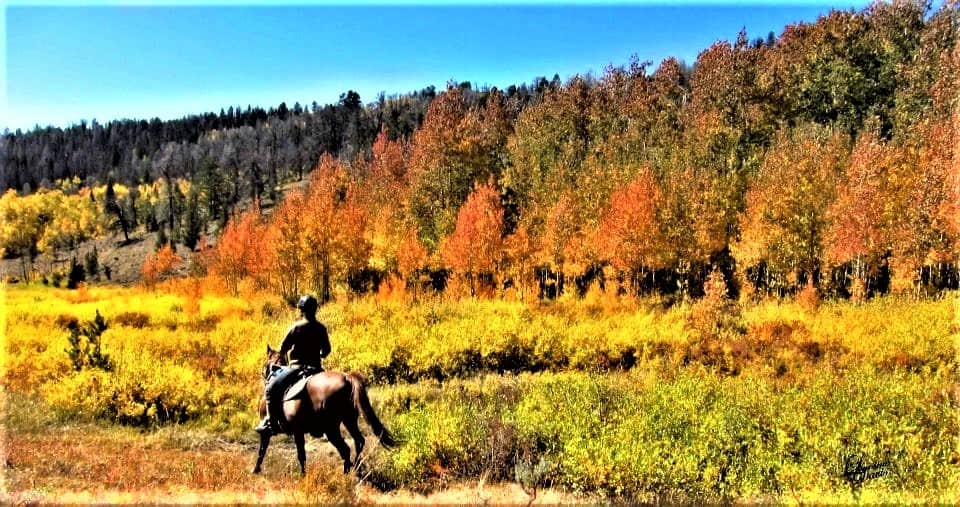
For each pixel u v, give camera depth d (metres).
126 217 131.50
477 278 39.12
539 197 45.75
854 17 55.66
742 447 9.71
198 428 12.33
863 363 15.47
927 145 30.42
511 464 9.62
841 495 7.27
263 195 127.25
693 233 36.41
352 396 8.23
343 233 42.50
